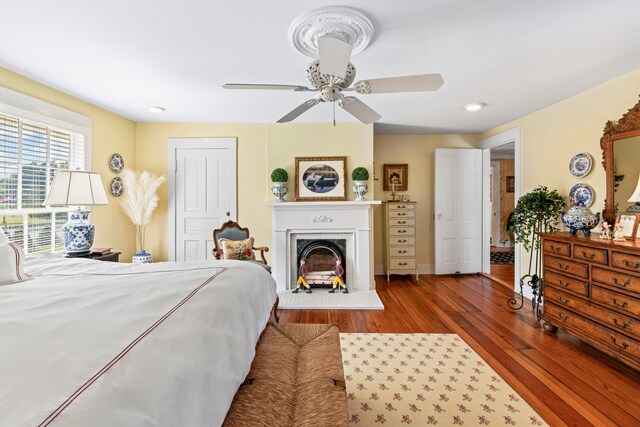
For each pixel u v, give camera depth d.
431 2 1.57
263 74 2.45
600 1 1.57
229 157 4.01
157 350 0.83
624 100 2.51
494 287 4.12
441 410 1.73
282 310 3.31
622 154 2.48
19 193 2.45
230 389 1.01
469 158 4.73
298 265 4.03
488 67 2.34
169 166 3.98
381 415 1.69
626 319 1.99
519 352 2.37
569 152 3.05
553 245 2.63
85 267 1.73
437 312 3.23
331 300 3.54
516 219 3.34
